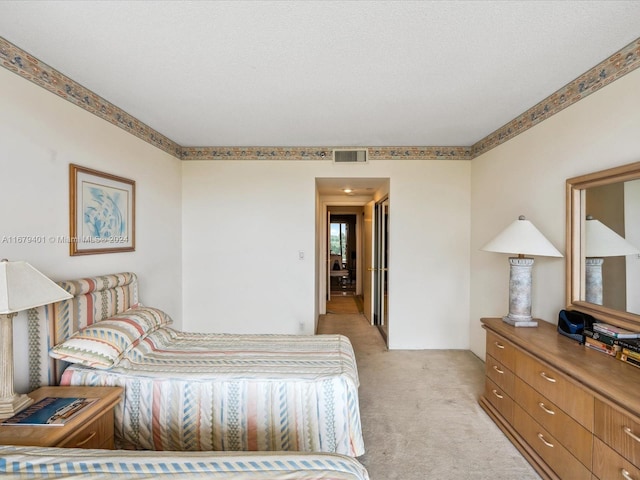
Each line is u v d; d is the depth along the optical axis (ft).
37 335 5.76
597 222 6.23
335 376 5.84
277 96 7.75
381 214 14.85
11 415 4.62
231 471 3.22
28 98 5.83
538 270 8.00
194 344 7.48
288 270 12.32
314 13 4.82
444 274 12.20
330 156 12.14
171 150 11.45
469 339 12.21
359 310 19.61
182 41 5.55
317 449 5.66
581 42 5.53
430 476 5.81
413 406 8.22
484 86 7.19
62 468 3.25
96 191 7.57
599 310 6.03
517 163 9.02
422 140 11.35
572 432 5.05
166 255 11.16
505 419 7.11
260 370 6.02
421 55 5.96
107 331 6.29
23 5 4.60
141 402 5.78
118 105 8.29
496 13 4.80
